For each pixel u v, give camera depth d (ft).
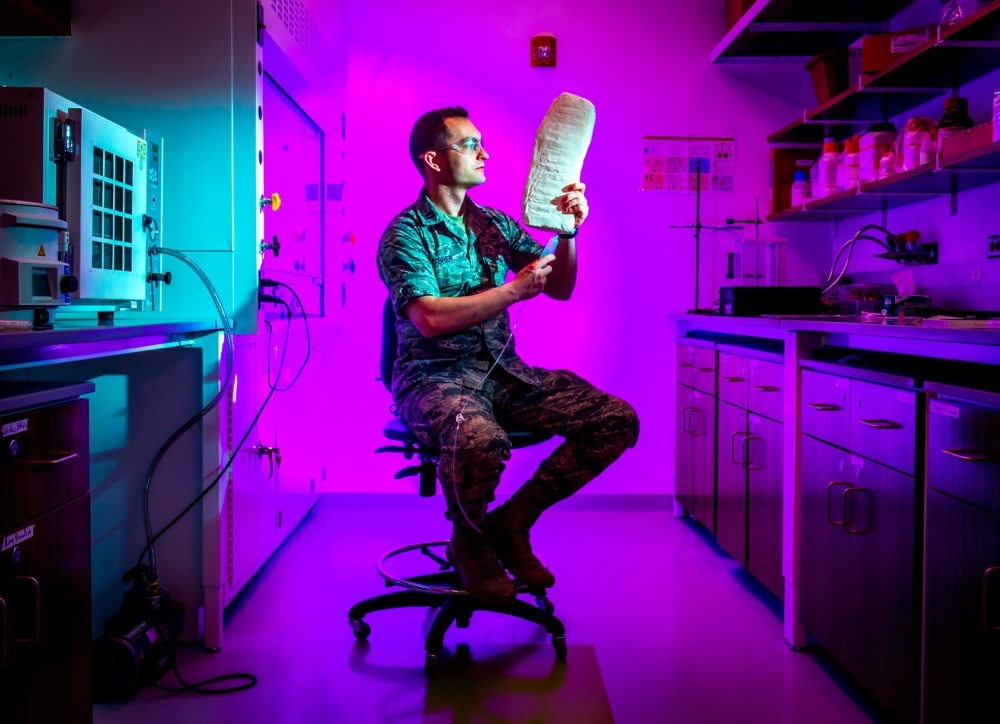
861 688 5.98
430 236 6.41
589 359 11.33
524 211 5.71
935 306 8.80
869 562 5.48
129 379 6.66
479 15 10.94
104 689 5.77
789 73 11.15
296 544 9.57
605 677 6.14
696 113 11.19
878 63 8.46
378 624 7.19
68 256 5.08
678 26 11.09
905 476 5.01
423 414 5.92
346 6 10.85
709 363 9.34
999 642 4.05
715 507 9.18
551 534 10.10
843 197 9.30
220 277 6.91
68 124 5.08
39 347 4.15
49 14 6.56
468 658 6.46
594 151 11.19
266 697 5.80
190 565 6.72
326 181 9.93
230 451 6.92
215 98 6.87
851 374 5.74
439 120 6.39
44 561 4.22
